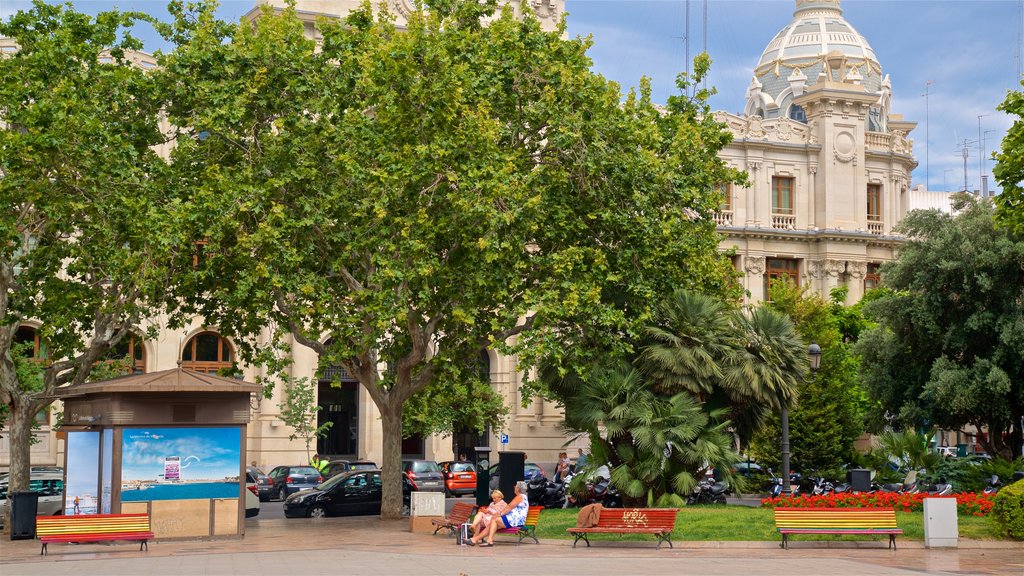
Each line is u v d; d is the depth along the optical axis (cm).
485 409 5469
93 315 3167
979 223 3912
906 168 7588
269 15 3216
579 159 3055
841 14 9400
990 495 2973
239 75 3091
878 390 4209
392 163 2917
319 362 2997
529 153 3238
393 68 2986
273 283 2889
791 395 3038
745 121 7100
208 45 3056
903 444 3700
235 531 2520
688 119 3444
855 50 9031
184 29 3203
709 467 2977
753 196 7069
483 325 3222
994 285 3831
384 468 3234
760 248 7025
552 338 2898
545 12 6394
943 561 2089
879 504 2798
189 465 2478
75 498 2591
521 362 2944
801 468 4272
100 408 2491
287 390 5400
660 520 2322
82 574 1834
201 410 2494
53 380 2931
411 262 2989
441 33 3145
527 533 2428
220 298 3206
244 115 3072
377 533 2731
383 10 3281
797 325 4791
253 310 3088
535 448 6328
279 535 2669
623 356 3025
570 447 6369
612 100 3138
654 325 3034
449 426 5538
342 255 2977
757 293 6994
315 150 3075
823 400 4356
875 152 7369
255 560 2077
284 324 3231
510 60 3138
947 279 3925
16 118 2836
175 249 3053
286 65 3088
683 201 3184
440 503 2791
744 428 3175
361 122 3041
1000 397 3753
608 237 3189
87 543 2442
